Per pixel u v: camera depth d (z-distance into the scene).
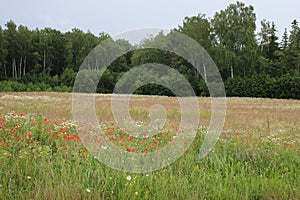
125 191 4.01
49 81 42.06
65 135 6.15
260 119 12.12
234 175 5.05
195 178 4.56
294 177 4.93
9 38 49.06
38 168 4.49
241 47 39.50
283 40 54.81
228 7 40.34
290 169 5.25
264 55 49.16
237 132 8.02
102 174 4.36
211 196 4.02
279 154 5.91
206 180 4.54
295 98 34.75
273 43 50.81
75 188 3.86
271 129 9.26
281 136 8.01
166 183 4.28
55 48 51.34
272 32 52.28
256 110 16.86
